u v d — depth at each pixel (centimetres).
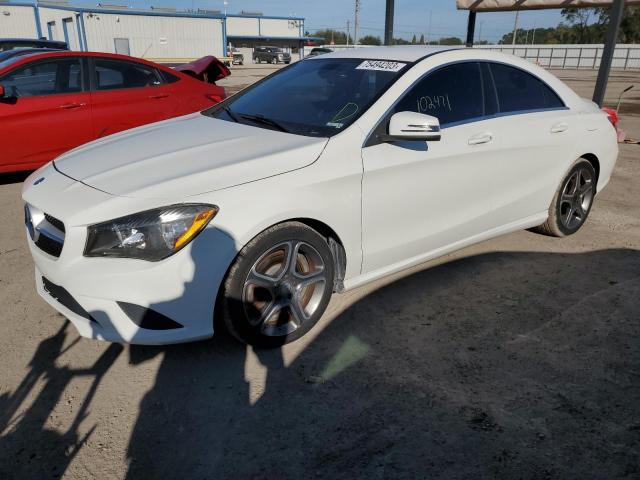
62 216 237
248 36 6200
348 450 214
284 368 265
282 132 300
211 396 245
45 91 563
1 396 243
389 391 249
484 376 261
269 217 250
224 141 291
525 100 385
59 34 3544
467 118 340
